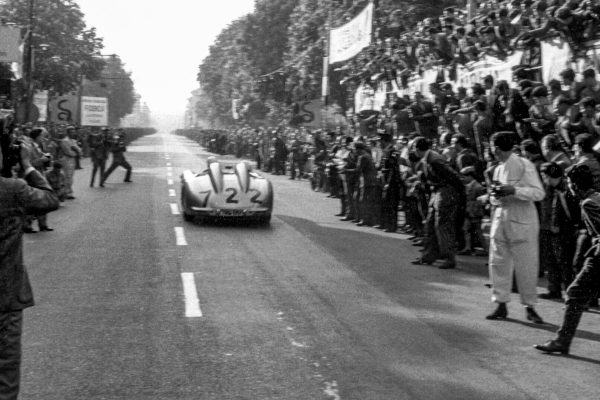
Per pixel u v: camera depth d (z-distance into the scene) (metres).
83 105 53.06
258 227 13.23
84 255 10.02
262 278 8.55
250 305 7.18
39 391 4.71
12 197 3.78
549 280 7.92
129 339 5.93
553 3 12.70
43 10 45.62
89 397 4.61
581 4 11.62
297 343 5.86
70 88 46.53
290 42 46.84
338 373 5.12
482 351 5.72
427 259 9.73
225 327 6.33
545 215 7.86
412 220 11.79
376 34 29.77
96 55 51.38
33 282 8.20
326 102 30.39
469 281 8.60
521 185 6.69
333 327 6.38
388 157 13.09
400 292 7.92
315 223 14.10
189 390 4.74
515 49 13.77
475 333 6.27
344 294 7.77
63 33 46.88
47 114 43.91
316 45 40.56
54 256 9.93
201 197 13.05
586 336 6.27
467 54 15.90
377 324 6.51
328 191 21.73
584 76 10.76
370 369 5.22
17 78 30.47
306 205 17.73
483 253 10.84
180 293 7.66
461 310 7.13
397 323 6.56
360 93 26.69
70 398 4.59
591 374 5.18
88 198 18.38
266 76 46.03
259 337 6.03
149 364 5.29
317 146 22.45
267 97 52.19
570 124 9.99
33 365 5.25
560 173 7.61
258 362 5.35
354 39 25.98
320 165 22.00
